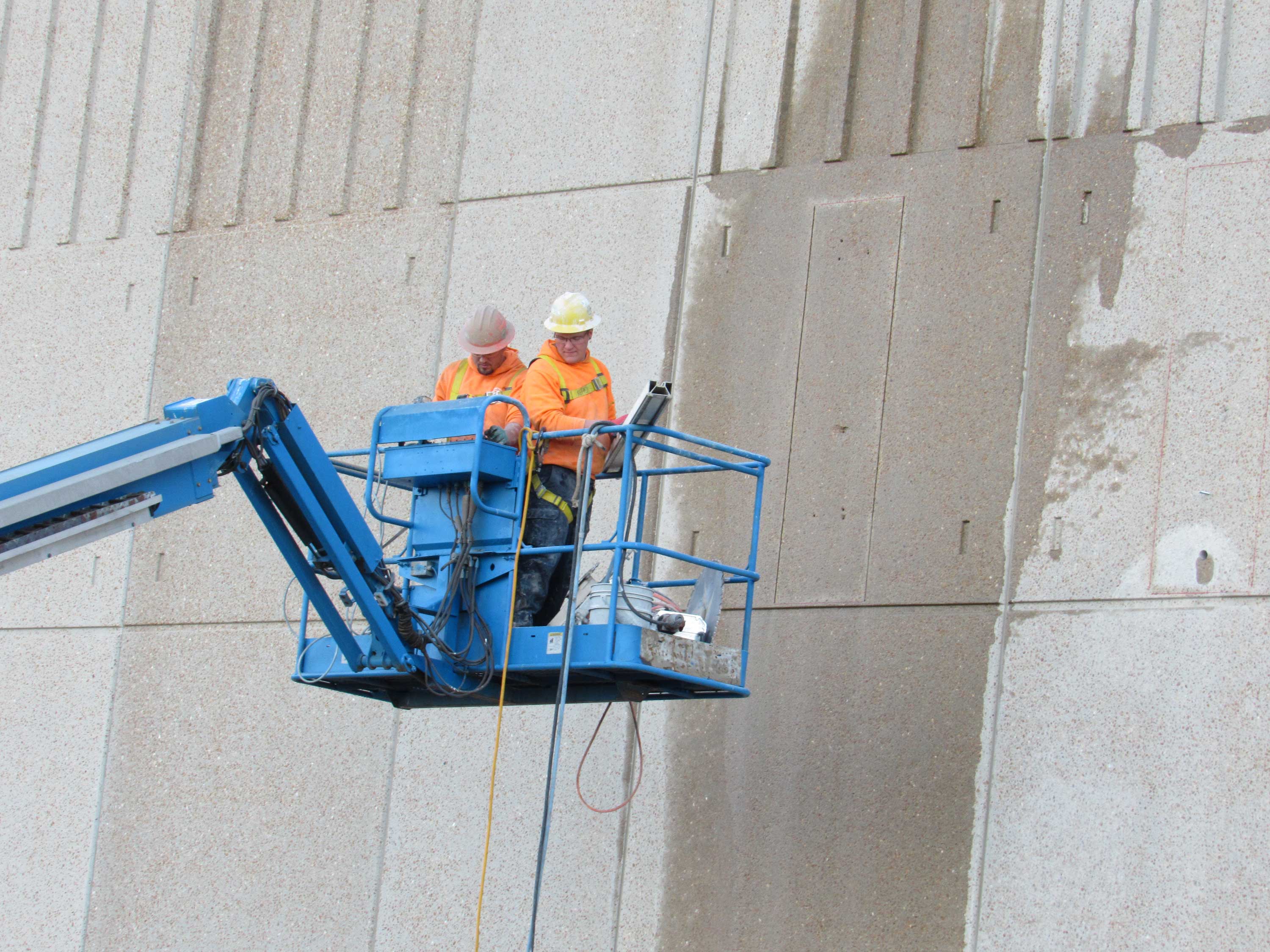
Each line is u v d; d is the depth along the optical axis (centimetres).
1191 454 1277
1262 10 1342
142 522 1065
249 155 1856
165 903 1656
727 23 1603
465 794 1530
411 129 1761
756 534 1241
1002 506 1347
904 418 1411
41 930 1716
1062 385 1347
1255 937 1158
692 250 1558
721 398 1503
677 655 1140
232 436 1100
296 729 1638
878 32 1528
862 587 1391
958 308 1412
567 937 1434
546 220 1644
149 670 1739
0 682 1819
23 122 1997
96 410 1861
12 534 1002
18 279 1952
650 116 1619
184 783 1683
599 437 1176
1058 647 1292
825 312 1475
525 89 1700
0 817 1775
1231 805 1193
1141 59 1381
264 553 1709
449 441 1173
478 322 1274
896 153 1480
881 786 1334
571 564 1239
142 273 1880
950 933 1273
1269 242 1287
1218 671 1225
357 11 1833
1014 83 1441
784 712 1395
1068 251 1374
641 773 1447
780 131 1548
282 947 1577
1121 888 1217
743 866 1375
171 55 1931
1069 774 1260
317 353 1741
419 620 1159
